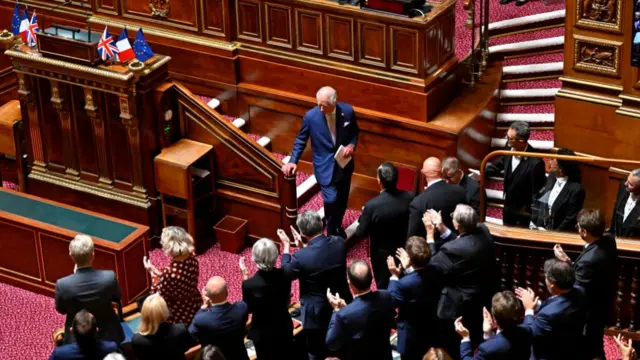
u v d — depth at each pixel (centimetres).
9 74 1211
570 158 905
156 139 1064
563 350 780
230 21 1134
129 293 1004
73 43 1034
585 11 1043
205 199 1093
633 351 736
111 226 1012
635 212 889
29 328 990
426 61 1058
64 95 1070
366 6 1062
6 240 1031
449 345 830
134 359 870
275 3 1103
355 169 1126
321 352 859
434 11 1053
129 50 1036
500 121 1150
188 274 874
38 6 1227
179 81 1184
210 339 777
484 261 816
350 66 1092
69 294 840
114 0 1186
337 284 845
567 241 909
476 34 1224
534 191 923
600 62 1056
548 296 929
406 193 912
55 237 1002
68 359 750
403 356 834
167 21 1167
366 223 909
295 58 1118
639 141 1059
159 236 1098
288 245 866
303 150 1030
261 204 1077
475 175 1021
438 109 1088
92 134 1078
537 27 1206
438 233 886
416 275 804
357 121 1102
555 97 1091
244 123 1170
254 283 809
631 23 1020
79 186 1106
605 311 833
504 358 726
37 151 1116
